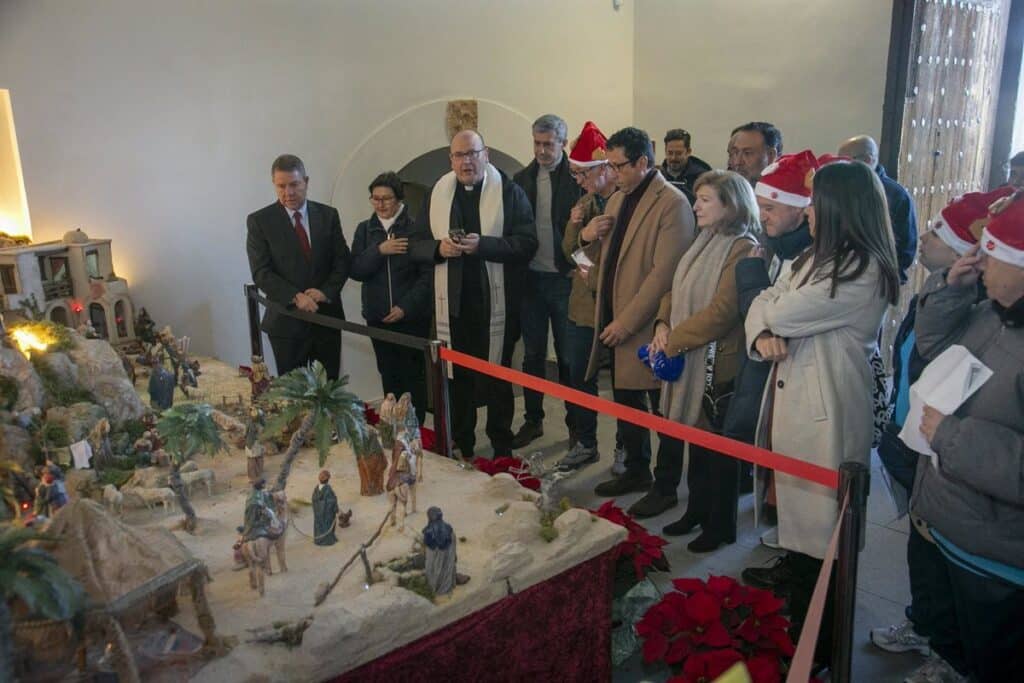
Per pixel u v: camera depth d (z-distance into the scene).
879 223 2.77
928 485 2.45
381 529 2.50
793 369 2.94
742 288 3.28
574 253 4.34
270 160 5.52
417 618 2.18
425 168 6.79
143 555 1.98
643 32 7.12
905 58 5.22
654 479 4.58
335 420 2.65
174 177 5.20
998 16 5.95
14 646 1.83
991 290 2.30
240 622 2.17
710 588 2.83
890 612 3.42
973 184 6.14
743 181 3.52
